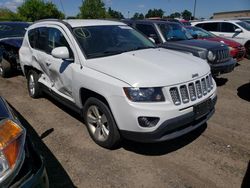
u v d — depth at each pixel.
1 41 8.25
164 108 3.33
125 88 3.36
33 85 6.20
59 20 4.98
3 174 1.90
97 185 3.24
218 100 6.20
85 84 3.91
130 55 4.20
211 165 3.60
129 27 5.31
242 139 4.30
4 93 6.91
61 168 3.57
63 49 4.20
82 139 4.30
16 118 2.36
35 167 2.16
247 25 13.02
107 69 3.70
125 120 3.43
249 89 7.09
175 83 3.45
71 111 5.50
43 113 5.43
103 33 4.66
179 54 4.54
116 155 3.84
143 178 3.35
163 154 3.86
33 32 5.86
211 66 6.75
